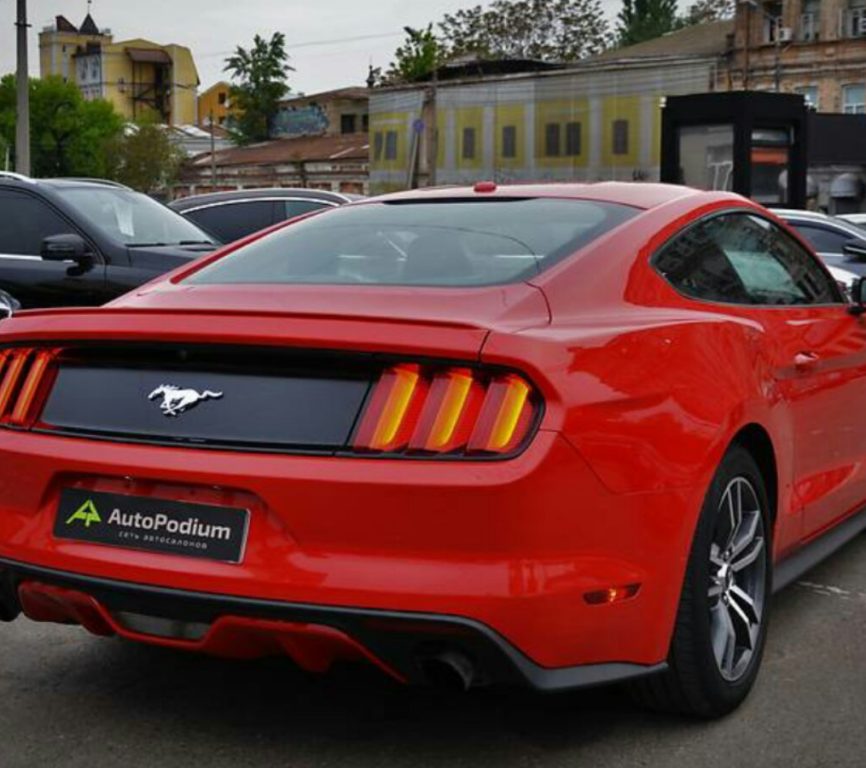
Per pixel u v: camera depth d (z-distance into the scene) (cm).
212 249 931
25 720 375
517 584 302
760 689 399
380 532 306
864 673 414
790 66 5466
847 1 5322
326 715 379
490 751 354
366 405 313
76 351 349
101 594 332
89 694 395
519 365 307
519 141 5025
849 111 5344
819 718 376
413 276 374
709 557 356
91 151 9206
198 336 324
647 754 350
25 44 2711
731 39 5669
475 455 304
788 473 422
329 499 307
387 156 6072
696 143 2291
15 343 358
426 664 318
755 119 2211
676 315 374
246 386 326
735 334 389
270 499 312
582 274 365
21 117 2722
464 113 5378
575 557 312
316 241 419
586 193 427
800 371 434
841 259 1219
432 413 308
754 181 2238
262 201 1310
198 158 9375
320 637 310
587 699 389
